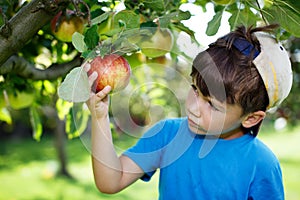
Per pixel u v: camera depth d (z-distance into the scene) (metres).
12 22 1.10
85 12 1.37
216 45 1.18
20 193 6.02
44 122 6.95
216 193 1.25
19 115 6.04
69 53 1.53
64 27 1.31
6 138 11.00
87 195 5.90
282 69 1.17
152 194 5.95
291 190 6.16
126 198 5.73
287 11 1.19
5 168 7.78
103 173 1.23
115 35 1.01
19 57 1.37
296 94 2.64
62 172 7.02
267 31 1.17
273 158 1.31
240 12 1.24
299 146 10.24
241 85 1.13
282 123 2.78
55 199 5.73
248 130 1.30
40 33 1.55
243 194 1.26
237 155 1.27
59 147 7.05
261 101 1.17
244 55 1.14
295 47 2.31
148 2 1.20
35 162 8.30
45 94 1.87
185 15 1.13
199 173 1.26
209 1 1.42
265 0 1.20
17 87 1.67
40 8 1.08
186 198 1.27
